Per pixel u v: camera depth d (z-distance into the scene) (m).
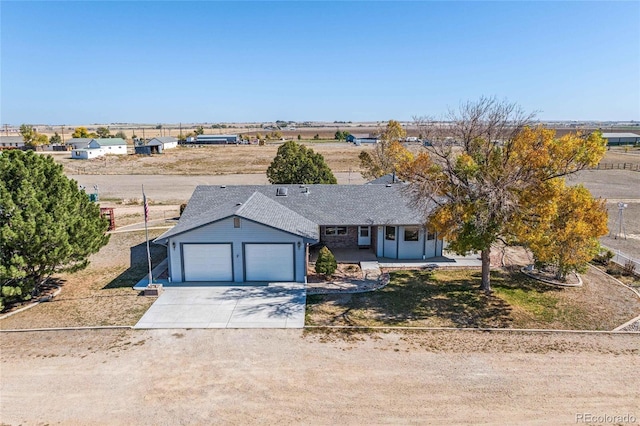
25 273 18.67
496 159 19.06
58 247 19.12
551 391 12.62
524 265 24.98
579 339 16.22
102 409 11.84
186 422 11.27
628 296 20.44
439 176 19.34
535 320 17.89
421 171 19.78
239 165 82.50
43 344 15.78
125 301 19.89
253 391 12.66
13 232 18.05
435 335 16.50
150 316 18.20
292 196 28.41
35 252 18.72
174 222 36.44
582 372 13.73
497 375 13.53
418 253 26.09
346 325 17.33
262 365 14.17
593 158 17.98
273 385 12.97
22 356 14.88
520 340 16.11
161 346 15.59
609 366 14.11
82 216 21.73
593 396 12.37
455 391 12.62
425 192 19.25
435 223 19.42
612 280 22.66
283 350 15.22
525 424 11.12
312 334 16.52
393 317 18.12
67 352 15.16
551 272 23.47
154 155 99.00
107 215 34.16
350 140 151.75
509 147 18.77
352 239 28.12
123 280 22.78
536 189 18.14
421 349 15.31
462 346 15.58
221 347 15.48
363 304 19.52
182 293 20.84
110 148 101.62
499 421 11.24
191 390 12.74
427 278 22.92
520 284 22.03
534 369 13.91
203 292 20.95
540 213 18.17
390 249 26.31
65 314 18.47
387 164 44.62
